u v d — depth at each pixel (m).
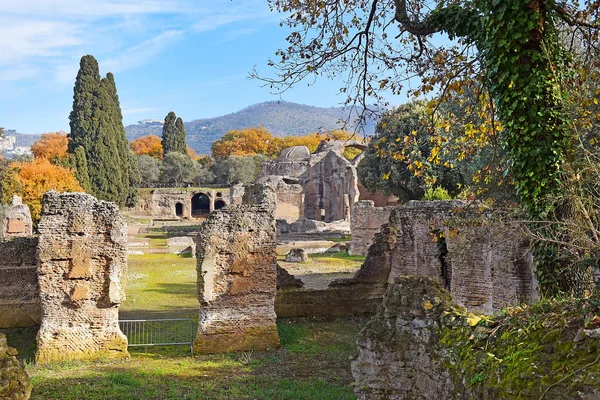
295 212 77.06
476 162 32.03
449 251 19.30
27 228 40.91
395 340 9.39
